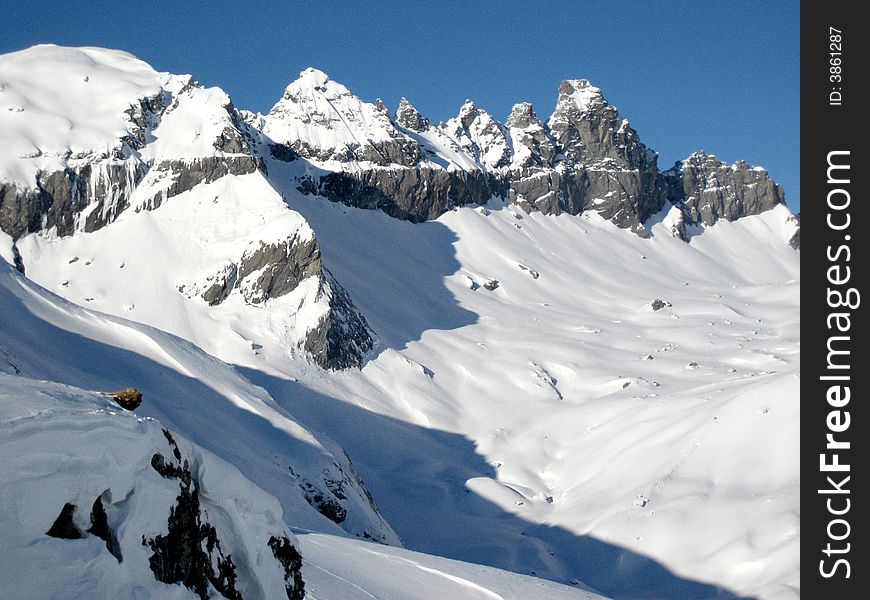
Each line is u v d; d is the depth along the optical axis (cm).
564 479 11956
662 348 18162
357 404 14362
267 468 6825
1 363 4825
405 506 11738
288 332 15150
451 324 19312
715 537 8550
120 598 1202
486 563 9700
